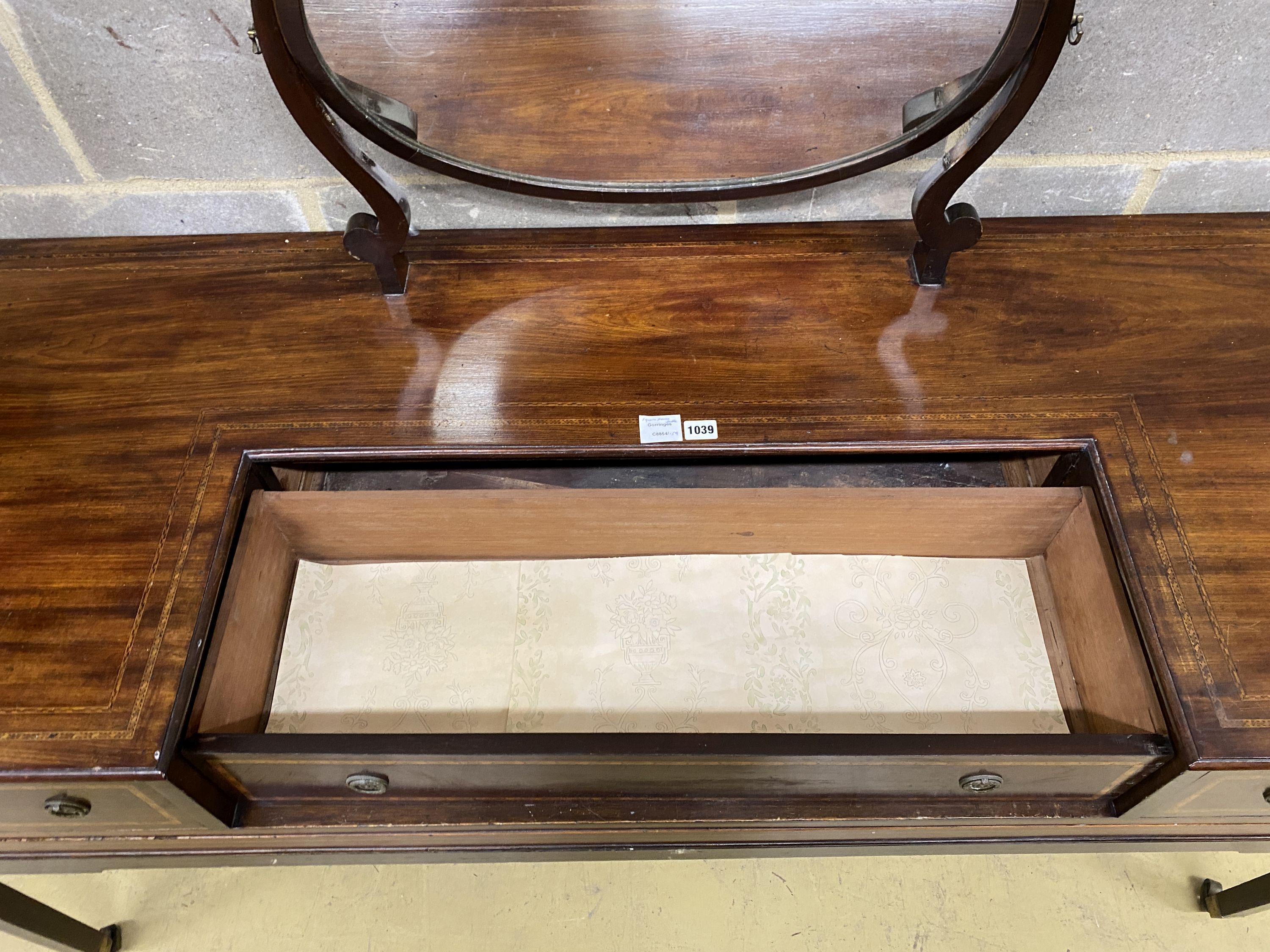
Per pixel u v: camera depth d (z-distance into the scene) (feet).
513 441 2.69
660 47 2.38
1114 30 2.68
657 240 3.18
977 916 3.47
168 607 2.39
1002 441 2.70
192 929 3.41
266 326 2.94
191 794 2.28
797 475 3.21
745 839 2.85
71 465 2.63
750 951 3.42
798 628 3.21
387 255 2.83
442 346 2.89
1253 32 2.67
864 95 2.50
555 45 2.36
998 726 3.00
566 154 2.71
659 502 2.89
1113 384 2.79
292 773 2.37
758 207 3.21
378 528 3.03
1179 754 2.24
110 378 2.82
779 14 2.30
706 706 3.06
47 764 2.16
